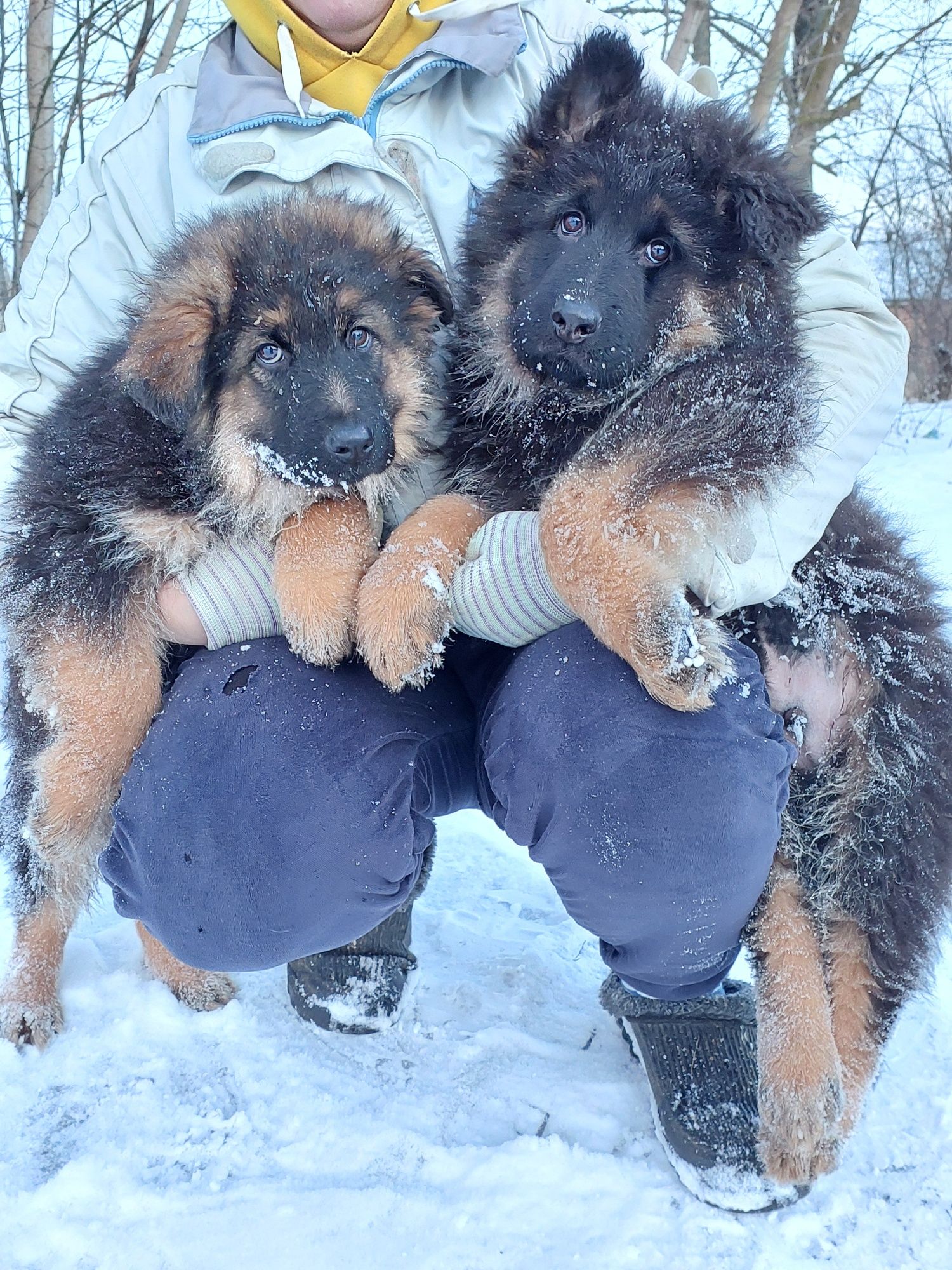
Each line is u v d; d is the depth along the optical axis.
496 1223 0.80
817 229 0.97
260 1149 0.87
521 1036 0.99
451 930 1.16
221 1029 0.99
